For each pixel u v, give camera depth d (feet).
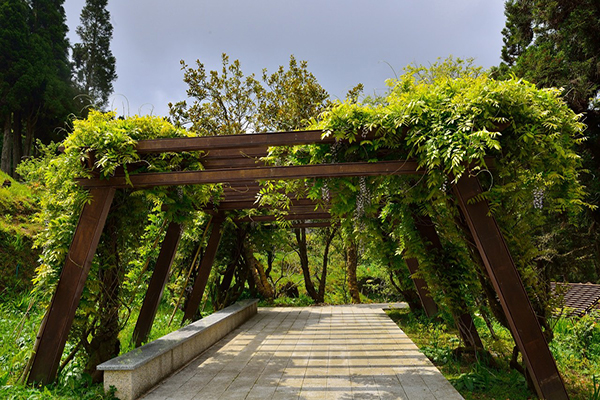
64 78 66.59
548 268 13.08
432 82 12.98
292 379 12.73
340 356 15.64
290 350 16.85
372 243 23.02
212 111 39.09
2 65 57.41
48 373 11.78
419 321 22.71
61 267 12.66
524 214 11.80
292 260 41.91
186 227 17.47
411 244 15.37
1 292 21.59
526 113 10.75
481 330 18.88
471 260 13.25
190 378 13.01
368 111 11.43
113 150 11.91
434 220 14.33
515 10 37.70
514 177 11.41
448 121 10.73
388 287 33.73
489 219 10.80
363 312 27.96
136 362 11.19
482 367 12.99
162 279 17.21
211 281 27.14
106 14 81.25
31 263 24.43
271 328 22.26
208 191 16.44
